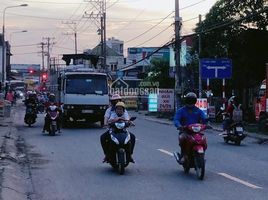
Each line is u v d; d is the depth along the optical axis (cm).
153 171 1195
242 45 3375
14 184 1008
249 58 3347
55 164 1320
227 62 3133
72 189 977
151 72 5397
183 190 960
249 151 1673
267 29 3269
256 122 3070
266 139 2019
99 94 2592
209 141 2048
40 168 1252
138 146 1752
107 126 1184
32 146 1764
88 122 2997
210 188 981
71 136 2148
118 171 1188
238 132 1873
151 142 1902
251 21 3244
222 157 1493
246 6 3269
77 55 3981
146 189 971
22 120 3334
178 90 3444
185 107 1130
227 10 3347
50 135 2198
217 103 3634
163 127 2825
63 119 2625
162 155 1498
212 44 3462
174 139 2036
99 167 1262
